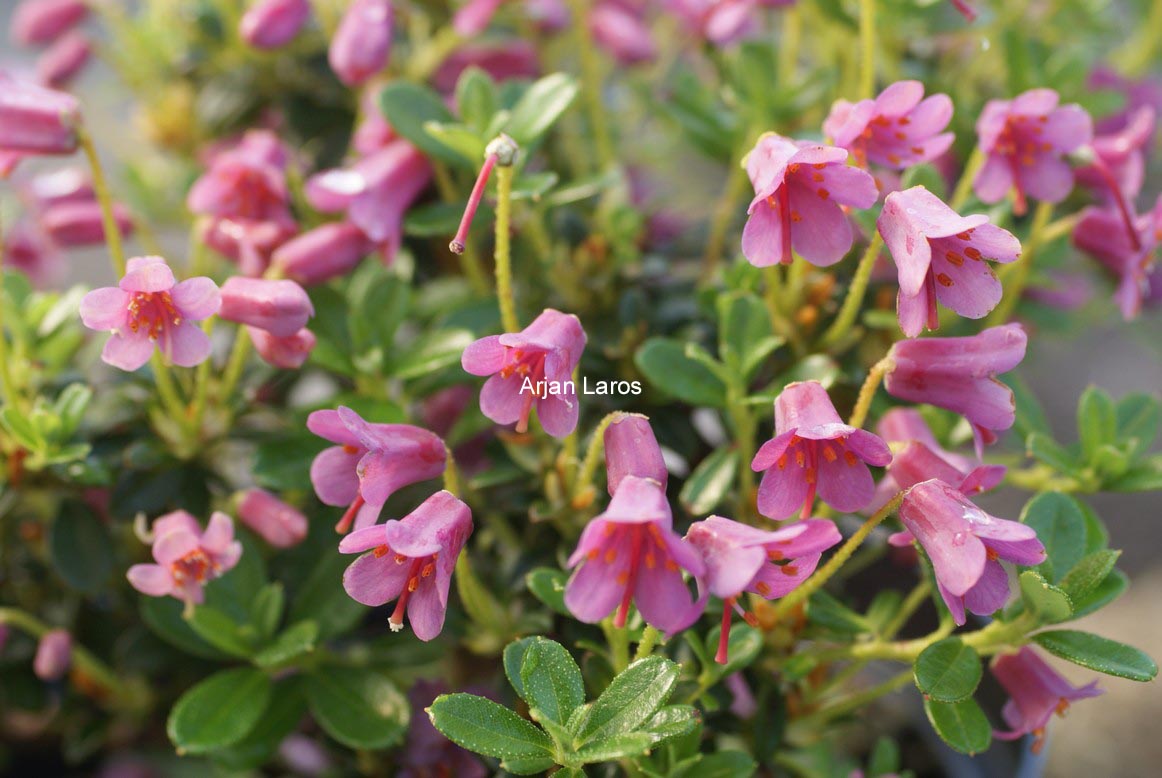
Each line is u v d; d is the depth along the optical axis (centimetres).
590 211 45
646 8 53
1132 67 52
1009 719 36
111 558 40
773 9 45
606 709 32
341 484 34
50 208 45
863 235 39
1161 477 37
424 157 41
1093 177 40
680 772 35
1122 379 72
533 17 47
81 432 39
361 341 39
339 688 38
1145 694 60
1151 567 66
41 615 44
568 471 37
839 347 39
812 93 43
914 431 36
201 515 39
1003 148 37
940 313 41
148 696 45
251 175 41
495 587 39
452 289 44
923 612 45
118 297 33
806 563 32
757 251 33
